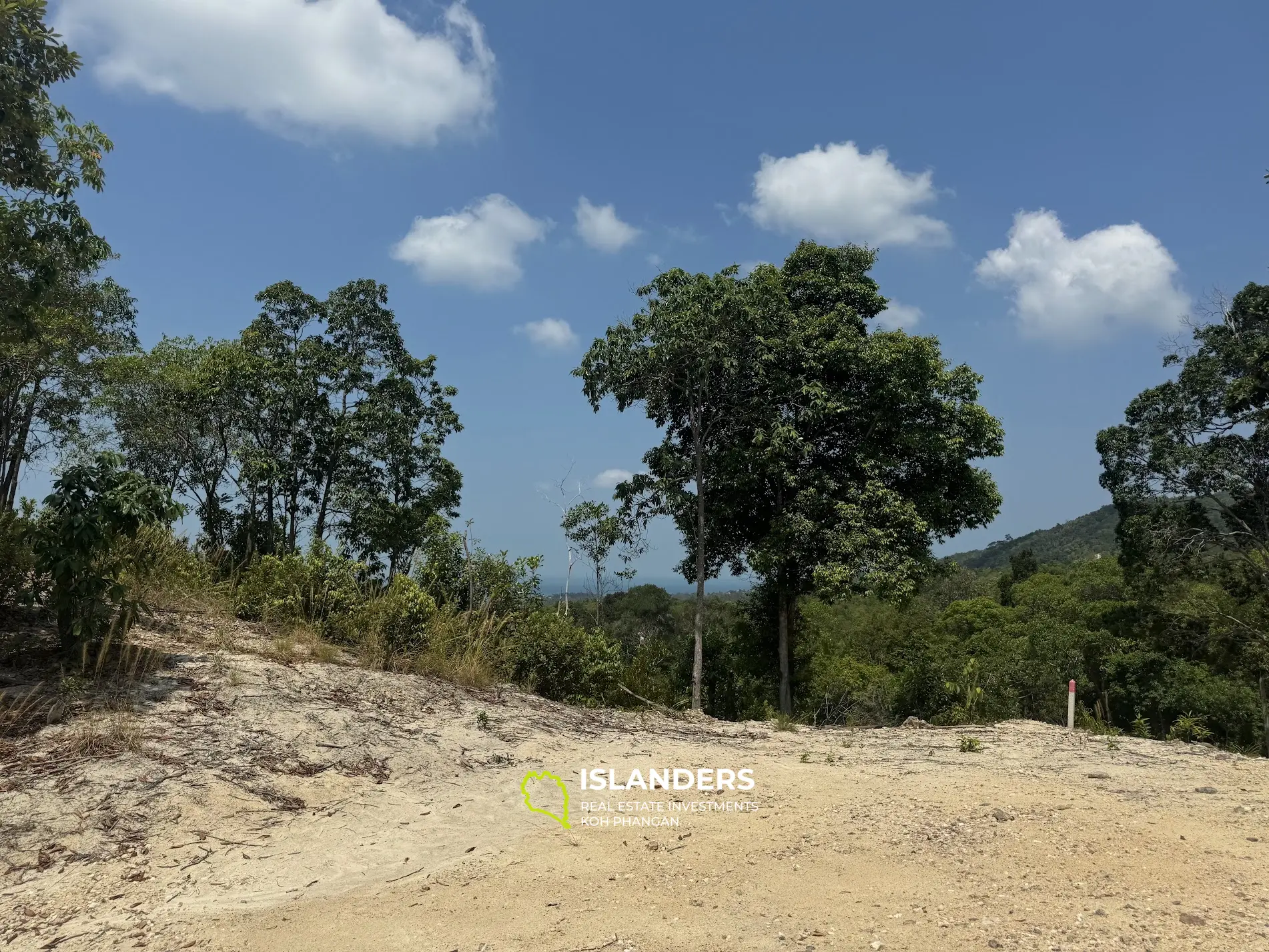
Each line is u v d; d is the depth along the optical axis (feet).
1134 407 90.22
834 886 14.12
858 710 56.70
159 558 31.71
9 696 19.45
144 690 21.65
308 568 35.53
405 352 72.79
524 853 16.15
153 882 13.56
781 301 54.85
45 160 25.14
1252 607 89.71
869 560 51.19
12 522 25.96
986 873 14.51
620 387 55.31
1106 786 21.98
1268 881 13.85
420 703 26.58
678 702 48.60
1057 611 133.69
